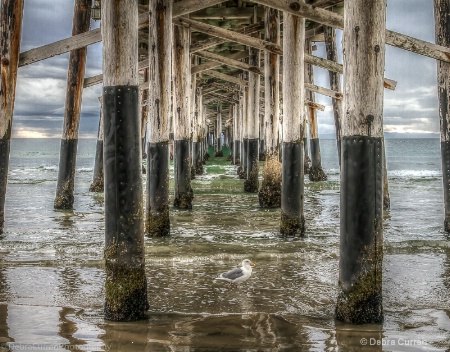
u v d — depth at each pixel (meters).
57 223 11.05
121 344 4.66
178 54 12.59
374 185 4.82
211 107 51.44
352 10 4.77
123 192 4.96
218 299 5.97
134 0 4.91
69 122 12.74
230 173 26.12
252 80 16.50
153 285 6.52
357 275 4.96
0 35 8.80
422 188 19.53
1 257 7.84
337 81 16.41
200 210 12.75
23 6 8.93
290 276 6.93
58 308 5.64
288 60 9.20
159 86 9.14
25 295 6.11
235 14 14.06
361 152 4.77
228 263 7.68
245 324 5.16
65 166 12.96
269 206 13.13
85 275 6.98
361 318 5.03
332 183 20.16
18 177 24.97
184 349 4.54
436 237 9.31
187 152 12.97
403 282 6.63
